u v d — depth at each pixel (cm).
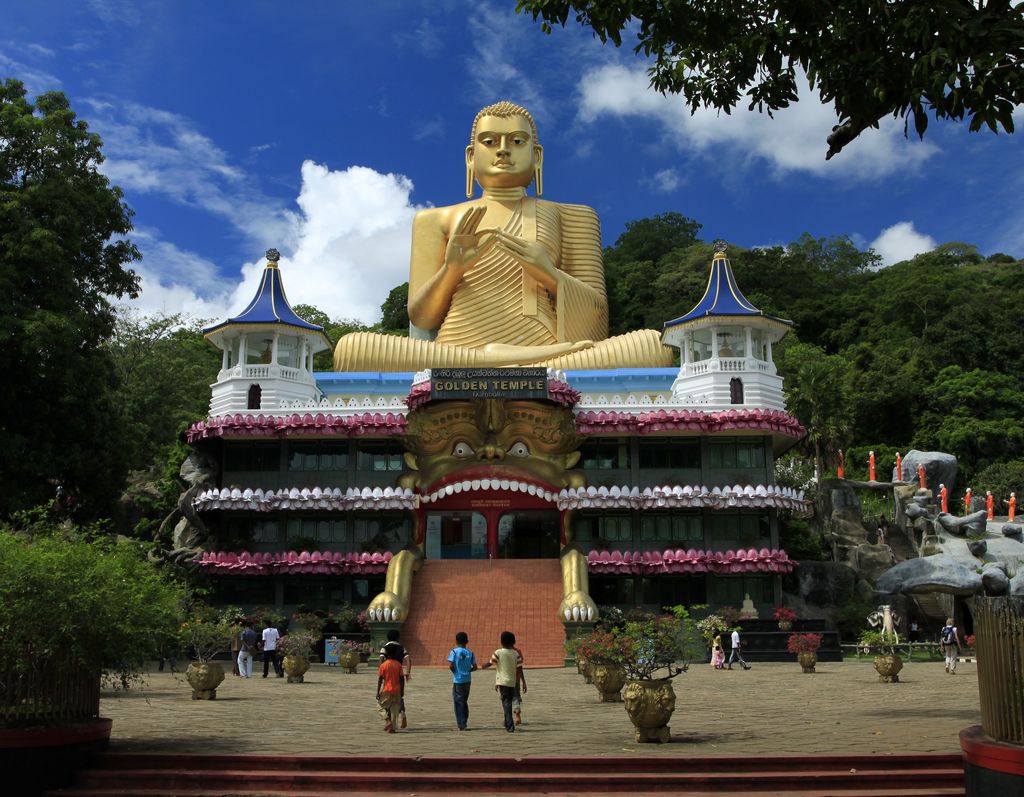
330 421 4272
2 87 3466
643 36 1600
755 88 1602
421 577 4022
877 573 4766
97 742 1481
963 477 7119
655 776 1381
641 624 1753
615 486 4238
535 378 4147
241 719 1983
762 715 2014
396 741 1650
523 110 5394
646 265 9912
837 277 10775
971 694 2467
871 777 1382
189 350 6644
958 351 8062
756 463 4353
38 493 3294
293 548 4288
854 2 1324
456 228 4947
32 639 1359
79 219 3347
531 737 1692
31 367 3244
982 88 1215
